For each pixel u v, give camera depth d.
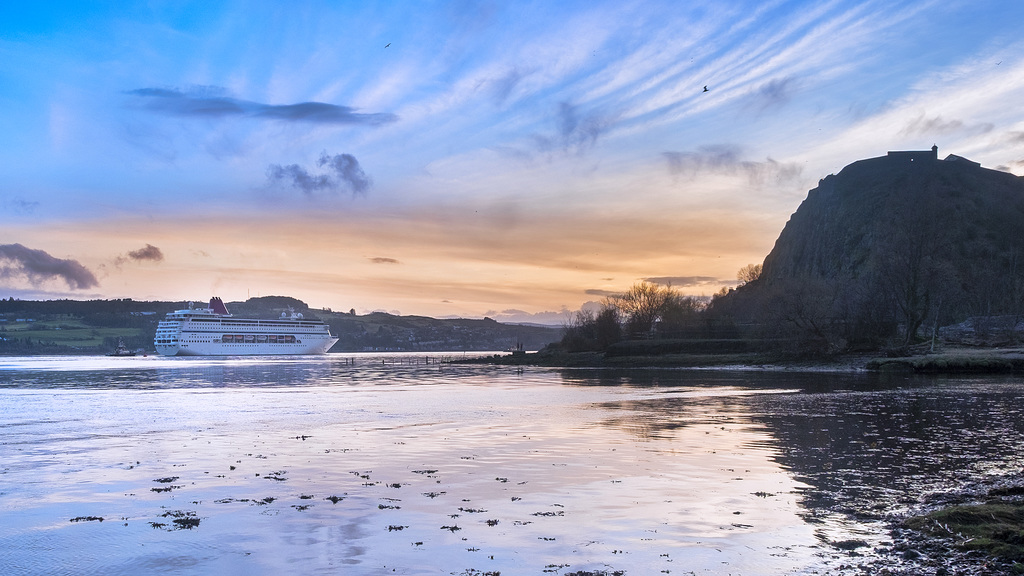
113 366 172.00
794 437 31.84
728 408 46.25
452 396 63.12
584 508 18.91
